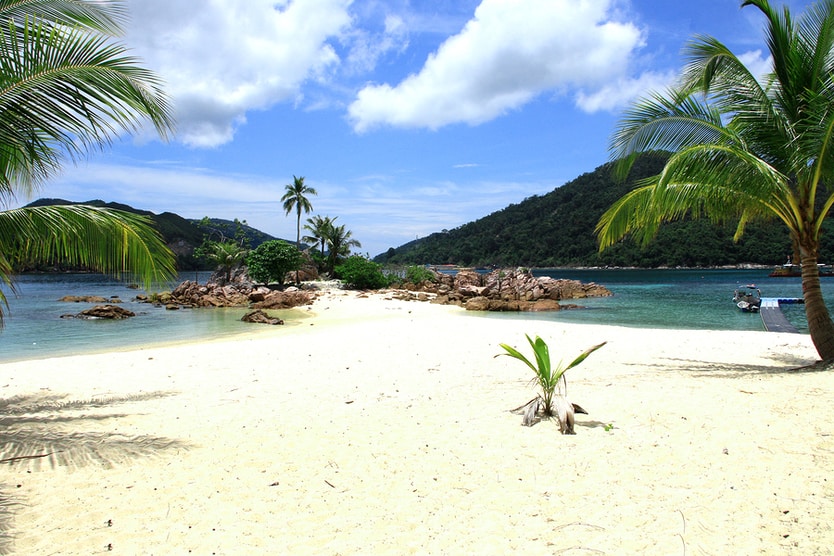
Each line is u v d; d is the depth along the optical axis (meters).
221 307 31.42
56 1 5.20
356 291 39.88
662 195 8.24
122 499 4.02
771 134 8.80
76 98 4.99
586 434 5.24
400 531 3.45
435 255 165.62
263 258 41.94
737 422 5.34
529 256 126.62
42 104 4.84
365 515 3.69
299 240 53.38
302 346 13.13
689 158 8.11
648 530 3.30
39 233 5.41
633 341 13.72
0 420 6.31
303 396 7.46
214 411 6.65
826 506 3.43
